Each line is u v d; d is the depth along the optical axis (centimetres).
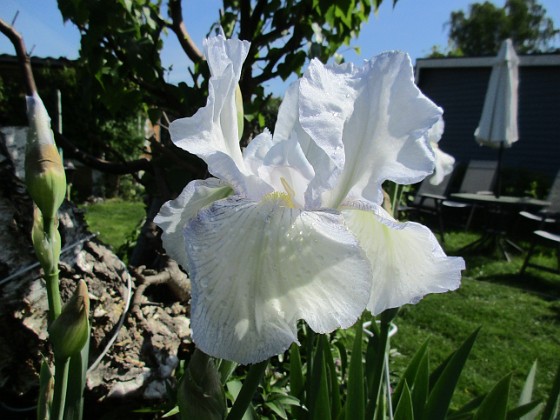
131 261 53
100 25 47
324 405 29
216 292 16
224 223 17
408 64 20
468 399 60
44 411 23
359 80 20
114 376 34
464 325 83
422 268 21
